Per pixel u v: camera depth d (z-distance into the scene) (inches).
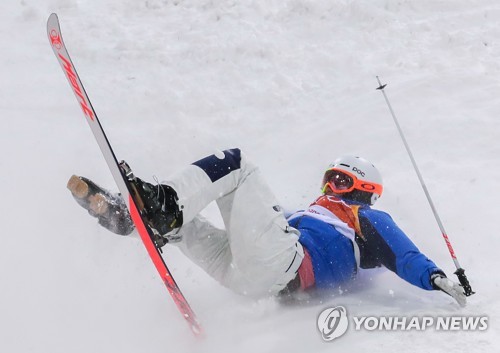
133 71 1378.0
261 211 638.5
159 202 594.2
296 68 1390.3
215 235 677.9
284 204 937.5
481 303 610.5
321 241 671.8
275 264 637.9
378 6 1605.6
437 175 973.2
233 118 1209.4
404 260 641.6
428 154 1045.8
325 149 1095.6
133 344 588.1
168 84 1323.8
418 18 1572.3
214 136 1150.3
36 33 1529.3
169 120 1202.0
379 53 1429.6
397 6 1610.5
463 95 1220.5
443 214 850.1
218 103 1258.6
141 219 582.6
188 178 615.8
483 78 1275.8
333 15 1593.3
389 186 943.0
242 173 644.7
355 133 1127.0
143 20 1617.9
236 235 640.4
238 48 1448.1
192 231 669.3
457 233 797.2
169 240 652.1
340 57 1411.2
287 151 1102.4
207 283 725.9
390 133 1115.3
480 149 1047.0
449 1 1625.2
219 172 628.4
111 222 602.5
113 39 1509.6
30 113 1205.1
